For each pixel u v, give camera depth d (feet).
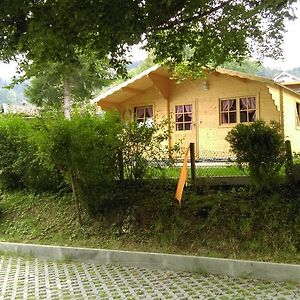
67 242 29.01
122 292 19.38
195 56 33.09
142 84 59.41
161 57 32.60
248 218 25.07
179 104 59.06
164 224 27.35
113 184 30.60
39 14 22.95
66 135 28.48
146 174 30.53
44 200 35.22
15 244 28.94
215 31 30.12
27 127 36.11
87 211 30.91
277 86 53.52
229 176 28.89
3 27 24.02
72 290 20.12
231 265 21.35
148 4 24.34
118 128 30.12
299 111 62.69
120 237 27.99
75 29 24.07
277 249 22.75
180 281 20.74
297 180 26.71
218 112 56.44
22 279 22.54
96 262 25.64
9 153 37.55
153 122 34.58
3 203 36.55
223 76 56.29
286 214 24.53
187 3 26.50
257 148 25.75
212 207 26.89
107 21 22.97
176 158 30.35
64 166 29.58
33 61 27.96
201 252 24.16
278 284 19.48
